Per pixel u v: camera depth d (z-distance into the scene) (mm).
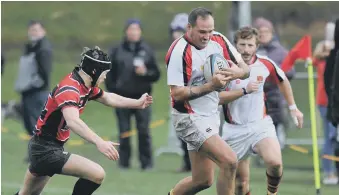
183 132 23344
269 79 26578
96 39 96875
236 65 22672
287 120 41844
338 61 26672
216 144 22859
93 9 101750
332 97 27328
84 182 22422
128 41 38844
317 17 79562
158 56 87562
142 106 23719
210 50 23016
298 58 31672
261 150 25078
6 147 48625
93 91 22688
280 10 78438
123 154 40656
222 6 85688
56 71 85625
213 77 22031
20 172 39281
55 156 22078
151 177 37375
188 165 39031
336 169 34875
